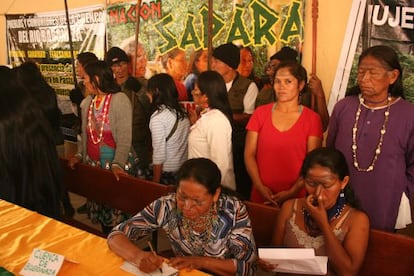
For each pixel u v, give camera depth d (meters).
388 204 1.85
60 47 4.72
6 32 5.38
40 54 5.00
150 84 2.45
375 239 1.50
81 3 4.37
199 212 1.43
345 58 2.68
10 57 5.42
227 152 2.16
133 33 3.92
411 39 2.39
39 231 1.65
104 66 2.46
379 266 1.50
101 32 4.23
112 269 1.39
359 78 1.83
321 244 1.50
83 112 2.59
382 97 1.83
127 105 2.47
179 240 1.56
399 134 1.81
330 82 2.82
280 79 2.07
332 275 1.47
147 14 3.76
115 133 2.46
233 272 1.44
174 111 2.43
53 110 2.74
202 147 2.19
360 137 1.88
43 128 1.95
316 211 1.43
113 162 2.41
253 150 2.21
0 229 1.66
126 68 3.42
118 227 1.58
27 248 1.52
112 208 2.40
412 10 2.37
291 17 2.87
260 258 1.34
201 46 3.41
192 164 1.45
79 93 3.78
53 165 1.99
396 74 1.78
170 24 3.60
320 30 2.81
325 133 2.60
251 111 2.92
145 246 2.78
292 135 2.08
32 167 1.90
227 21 3.22
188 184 1.40
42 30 4.89
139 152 3.08
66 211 2.43
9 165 1.87
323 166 1.42
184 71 3.58
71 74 4.67
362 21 2.58
